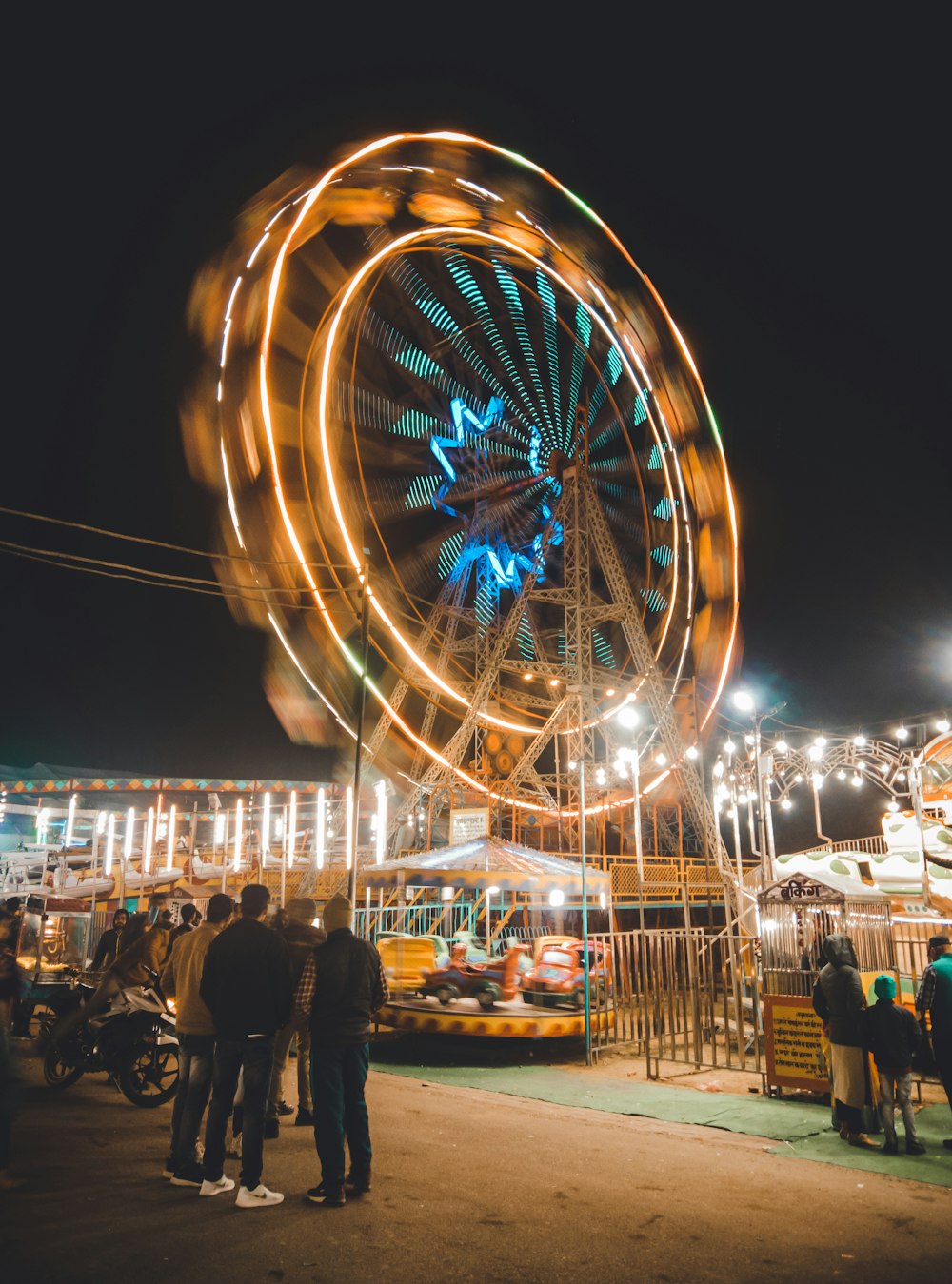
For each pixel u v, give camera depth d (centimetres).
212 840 2686
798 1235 542
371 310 2702
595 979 1323
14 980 630
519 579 2803
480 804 2495
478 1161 686
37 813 2734
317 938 817
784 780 1853
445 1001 1308
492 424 3003
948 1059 752
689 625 2725
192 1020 622
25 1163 654
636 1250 511
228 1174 637
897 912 1402
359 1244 504
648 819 2745
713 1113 891
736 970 1119
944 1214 589
